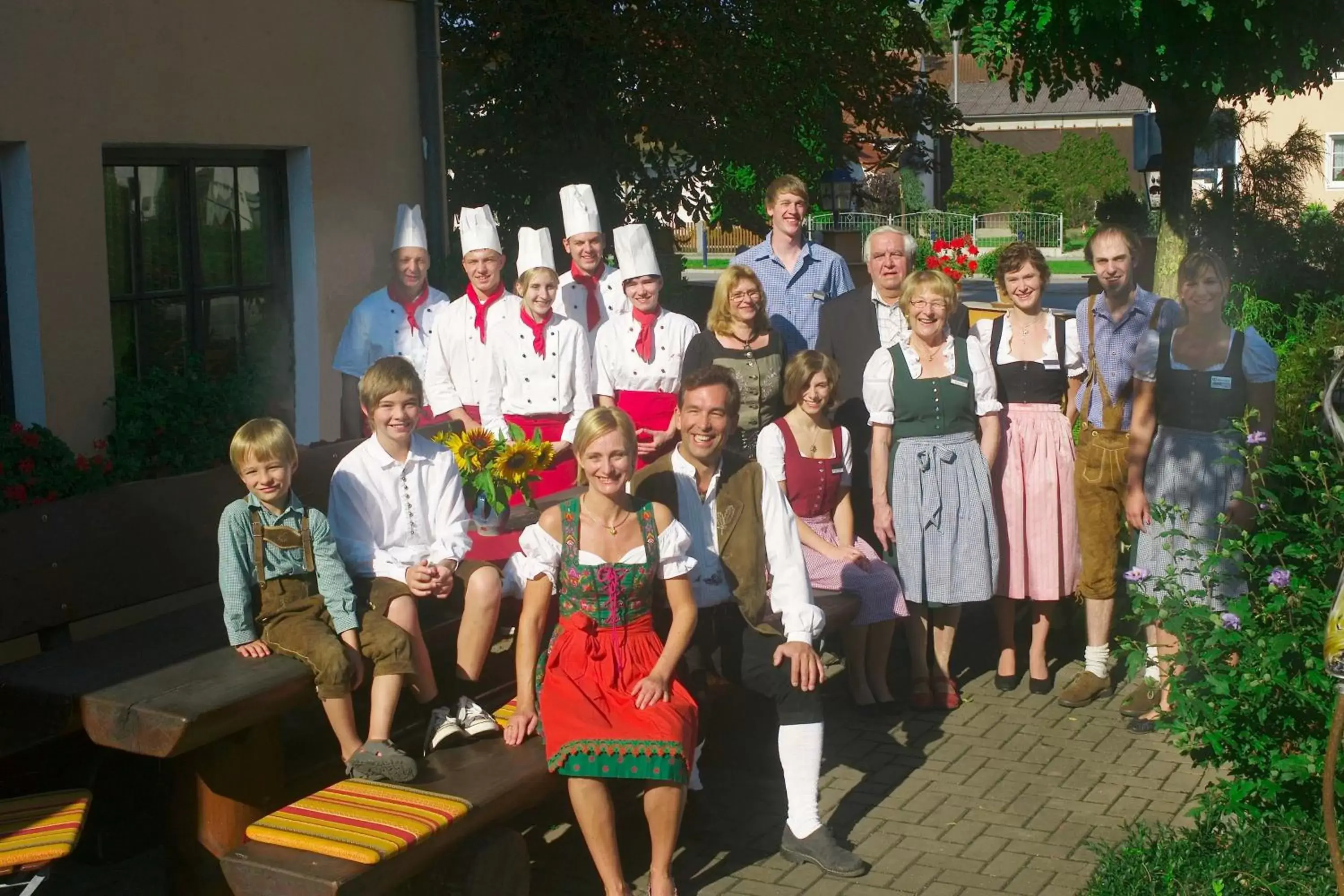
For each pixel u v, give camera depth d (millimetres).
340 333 8070
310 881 3596
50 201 6230
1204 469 5793
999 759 5602
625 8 13805
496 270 6582
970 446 6062
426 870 4016
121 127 6566
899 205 43281
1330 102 32094
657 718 4309
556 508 4570
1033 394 6266
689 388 4949
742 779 5469
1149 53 15227
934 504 5988
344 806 3959
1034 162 47375
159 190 6984
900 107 16875
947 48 17984
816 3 14734
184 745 3779
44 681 4059
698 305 14586
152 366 6941
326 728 5262
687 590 4609
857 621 5809
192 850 4176
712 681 4984
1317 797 4371
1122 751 5676
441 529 4781
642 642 4555
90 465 6137
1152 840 4504
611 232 13852
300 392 7973
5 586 4348
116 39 6512
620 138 13703
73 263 6348
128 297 6801
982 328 6465
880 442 6098
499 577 4711
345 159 8039
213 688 3973
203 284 7281
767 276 6926
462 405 6652
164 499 4969
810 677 4734
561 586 4555
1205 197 17812
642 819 5004
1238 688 4418
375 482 4711
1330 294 15586
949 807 5152
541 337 6438
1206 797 4594
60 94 6250
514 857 4125
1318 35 15148
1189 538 5172
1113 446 6141
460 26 13617
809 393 5801
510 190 13820
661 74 13781
